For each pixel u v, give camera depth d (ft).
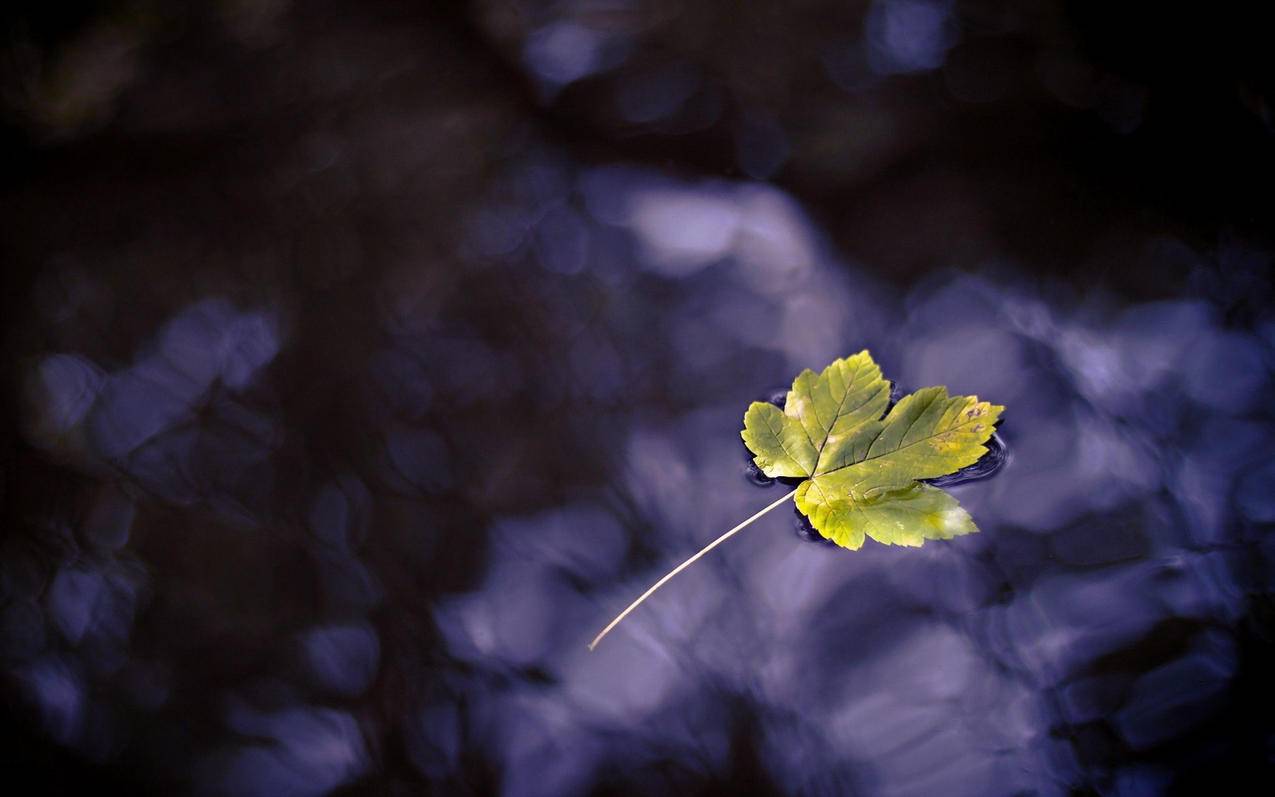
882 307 3.68
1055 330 3.61
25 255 3.89
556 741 3.28
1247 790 3.17
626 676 3.33
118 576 3.45
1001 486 3.44
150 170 4.03
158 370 3.70
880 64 4.08
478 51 4.20
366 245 3.85
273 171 4.00
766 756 3.26
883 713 3.28
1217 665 3.26
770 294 3.72
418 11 4.30
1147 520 3.39
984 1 4.18
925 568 3.38
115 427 3.62
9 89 4.21
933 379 3.57
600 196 3.90
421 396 3.63
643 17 4.23
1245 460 3.44
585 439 3.56
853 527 3.34
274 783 3.26
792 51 4.12
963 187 3.84
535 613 3.39
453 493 3.51
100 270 3.86
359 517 3.49
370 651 3.36
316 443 3.58
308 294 3.79
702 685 3.32
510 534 3.46
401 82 4.15
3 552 3.49
